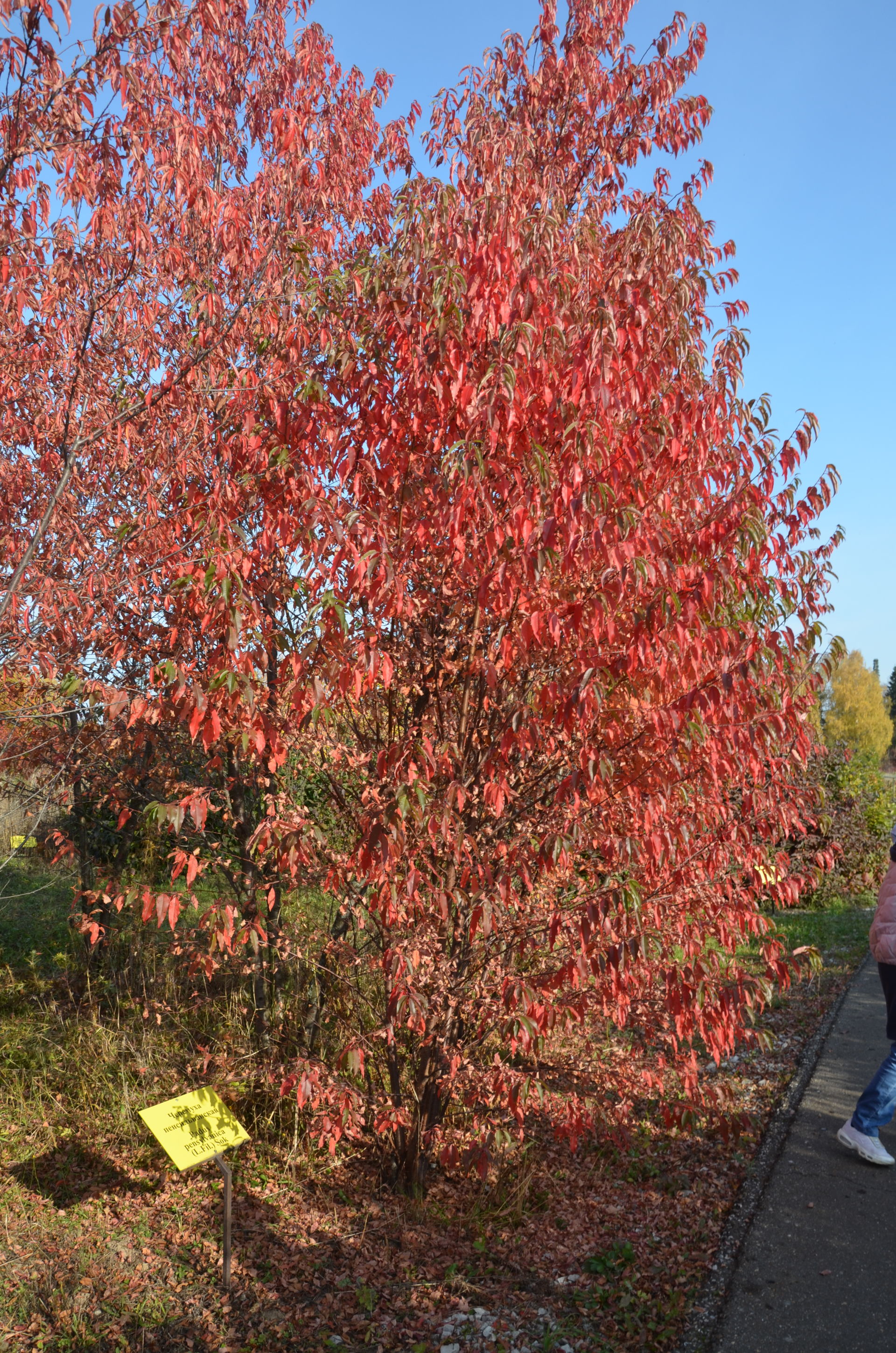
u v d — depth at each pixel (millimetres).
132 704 3244
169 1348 2936
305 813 3490
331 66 5246
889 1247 3025
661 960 3590
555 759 3666
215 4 3809
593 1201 3719
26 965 6758
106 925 5996
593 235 3541
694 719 2877
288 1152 4168
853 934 8133
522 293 3064
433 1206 3771
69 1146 4352
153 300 4109
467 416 3068
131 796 4957
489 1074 3332
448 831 3049
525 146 4160
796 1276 2900
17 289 3400
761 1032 3699
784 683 3547
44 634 3752
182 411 3926
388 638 3508
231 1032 4977
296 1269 3352
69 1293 3229
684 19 4711
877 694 40281
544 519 2869
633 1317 2863
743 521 3033
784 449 3578
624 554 2730
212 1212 3779
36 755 4664
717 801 3598
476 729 3697
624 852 2994
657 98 4801
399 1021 3422
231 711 2760
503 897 3199
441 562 3316
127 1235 3607
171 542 3783
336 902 4074
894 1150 3768
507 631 3160
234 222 4082
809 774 9914
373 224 5102
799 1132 3959
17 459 4105
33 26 2865
